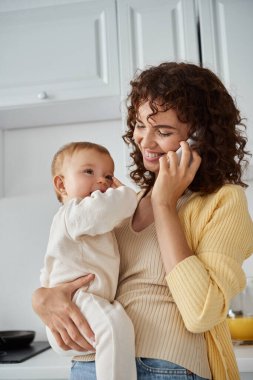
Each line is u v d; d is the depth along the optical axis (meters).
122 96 1.84
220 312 0.86
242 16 1.81
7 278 2.16
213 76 1.10
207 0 1.84
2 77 1.95
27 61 1.95
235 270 0.89
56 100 1.90
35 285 2.13
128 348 0.88
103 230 0.97
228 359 0.97
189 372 0.87
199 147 1.01
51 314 0.96
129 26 1.88
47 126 2.23
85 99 1.90
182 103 1.00
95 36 1.92
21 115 2.07
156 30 1.86
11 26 1.98
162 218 0.93
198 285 0.85
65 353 1.00
